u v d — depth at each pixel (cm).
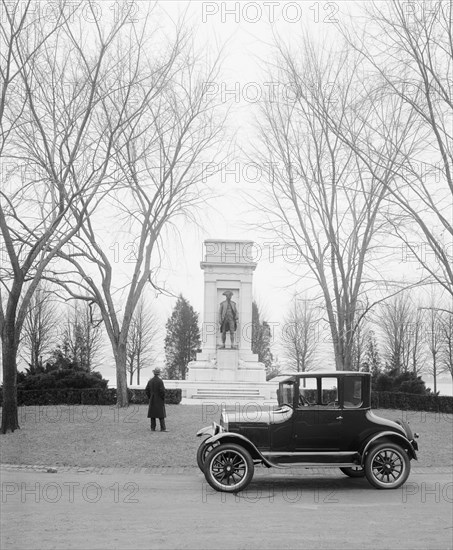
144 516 1128
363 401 1469
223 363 4291
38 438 2112
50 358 5641
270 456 1437
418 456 1922
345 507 1223
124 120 2552
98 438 2123
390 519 1108
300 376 1471
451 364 5822
